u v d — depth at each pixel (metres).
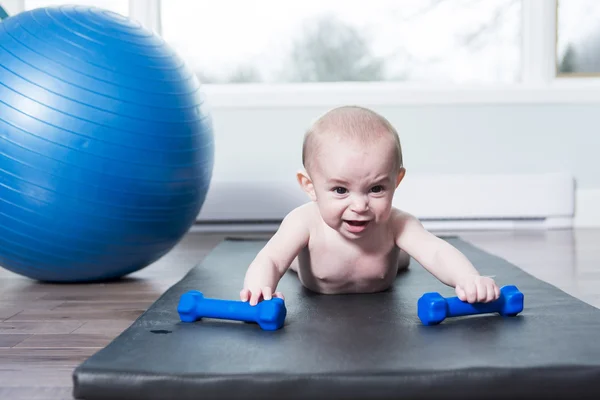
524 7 2.78
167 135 1.57
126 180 1.53
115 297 1.56
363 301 1.34
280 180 2.69
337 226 1.27
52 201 1.50
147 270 1.91
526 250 2.15
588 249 2.14
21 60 1.48
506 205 2.66
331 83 2.82
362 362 0.92
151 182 1.56
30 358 1.11
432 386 0.86
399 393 0.86
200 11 2.86
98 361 0.94
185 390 0.87
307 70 2.90
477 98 2.70
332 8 2.87
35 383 0.99
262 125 2.70
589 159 2.72
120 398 0.88
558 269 1.80
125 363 0.93
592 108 2.71
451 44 2.88
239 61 2.89
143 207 1.57
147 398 0.88
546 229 2.67
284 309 1.14
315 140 1.26
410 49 2.88
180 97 1.62
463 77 2.88
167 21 2.86
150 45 1.62
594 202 2.71
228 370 0.90
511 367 0.88
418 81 2.89
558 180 2.65
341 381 0.87
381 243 1.38
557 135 2.71
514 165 2.72
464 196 2.66
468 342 1.02
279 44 2.88
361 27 2.88
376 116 1.28
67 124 1.47
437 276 1.29
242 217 2.69
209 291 1.45
